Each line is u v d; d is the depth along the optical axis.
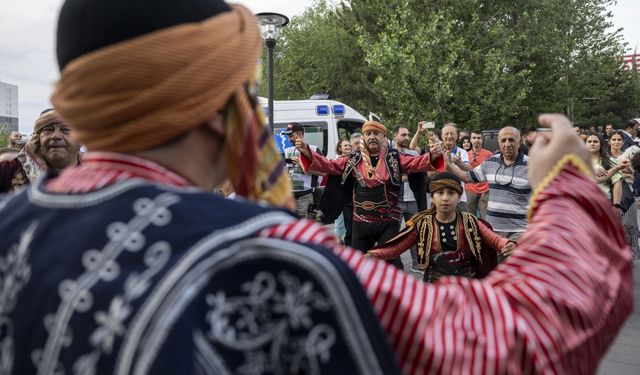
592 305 0.80
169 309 0.69
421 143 19.52
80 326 0.73
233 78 0.81
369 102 32.78
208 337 0.71
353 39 33.25
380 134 6.41
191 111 0.78
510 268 0.85
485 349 0.75
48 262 0.79
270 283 0.73
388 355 0.73
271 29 9.23
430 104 19.98
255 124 0.86
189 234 0.74
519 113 22.36
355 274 0.76
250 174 0.86
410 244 4.20
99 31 0.78
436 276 4.14
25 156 3.80
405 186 8.37
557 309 0.78
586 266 0.82
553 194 0.89
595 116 41.88
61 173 0.95
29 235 0.84
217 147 0.87
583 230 0.86
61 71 0.84
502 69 20.62
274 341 0.73
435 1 21.33
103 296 0.73
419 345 0.75
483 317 0.78
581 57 25.55
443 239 4.09
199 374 0.69
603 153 6.62
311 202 9.42
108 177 0.82
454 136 7.68
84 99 0.78
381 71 20.88
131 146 0.80
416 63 19.75
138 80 0.76
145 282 0.72
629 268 0.89
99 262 0.75
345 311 0.73
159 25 0.78
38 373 0.75
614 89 41.34
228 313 0.72
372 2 28.48
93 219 0.79
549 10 22.20
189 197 0.79
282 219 0.78
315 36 35.19
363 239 6.43
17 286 0.82
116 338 0.70
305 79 36.31
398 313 0.77
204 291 0.71
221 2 0.86
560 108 25.05
